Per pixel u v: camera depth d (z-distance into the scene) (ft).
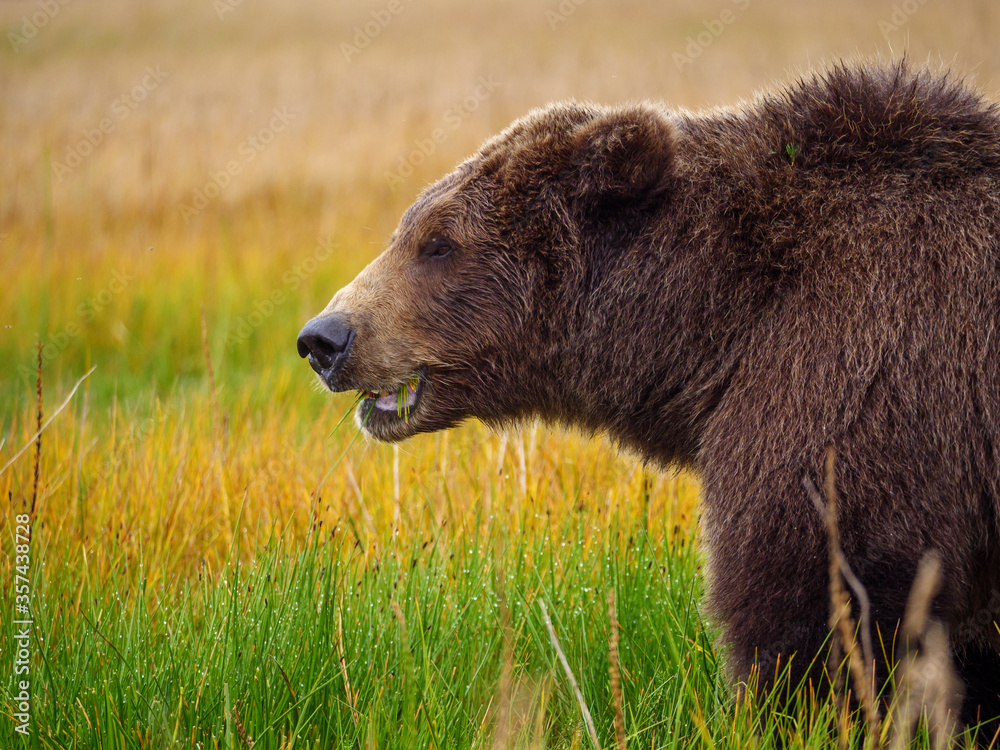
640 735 24.20
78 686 24.36
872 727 18.21
